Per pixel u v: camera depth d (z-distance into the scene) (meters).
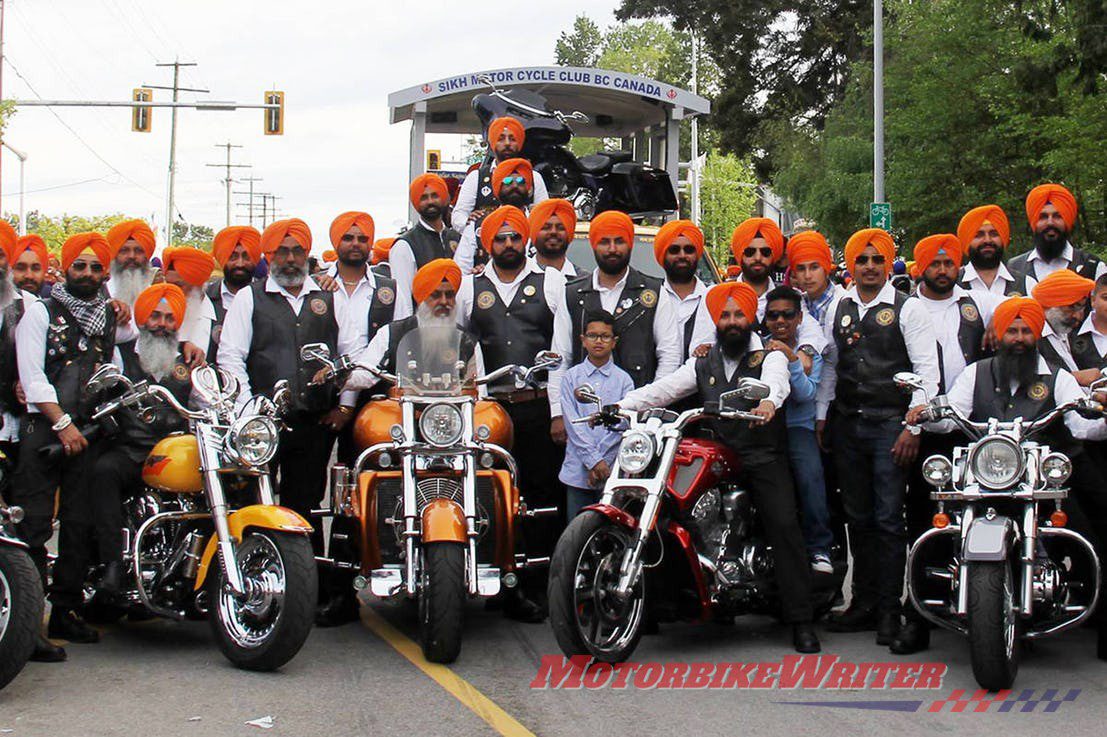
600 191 13.32
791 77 42.28
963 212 28.34
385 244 13.73
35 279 8.43
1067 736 5.64
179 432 7.30
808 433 7.65
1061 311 7.45
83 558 7.17
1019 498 6.43
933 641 7.45
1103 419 6.93
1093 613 6.81
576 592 6.55
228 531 6.66
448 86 14.06
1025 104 25.41
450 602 6.65
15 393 7.14
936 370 7.38
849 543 8.90
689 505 6.90
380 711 5.94
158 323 7.31
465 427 7.02
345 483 7.30
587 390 6.93
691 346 8.03
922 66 28.30
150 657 6.96
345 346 7.98
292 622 6.45
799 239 8.18
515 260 8.19
